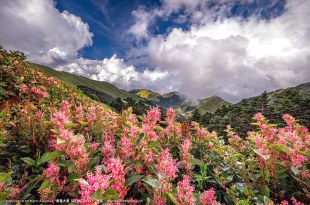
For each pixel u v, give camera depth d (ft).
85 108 30.89
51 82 40.45
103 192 8.35
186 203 9.86
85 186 8.43
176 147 18.17
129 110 20.59
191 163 14.48
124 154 13.37
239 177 16.14
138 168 12.70
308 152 14.33
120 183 9.72
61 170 13.01
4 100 25.84
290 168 14.71
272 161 14.79
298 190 15.06
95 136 20.77
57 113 12.65
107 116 24.07
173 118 18.99
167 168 11.57
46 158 11.37
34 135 17.33
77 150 11.95
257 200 12.42
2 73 29.73
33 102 27.50
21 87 28.30
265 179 14.75
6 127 18.98
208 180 14.84
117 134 19.06
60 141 11.42
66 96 41.04
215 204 10.75
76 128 20.29
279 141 16.01
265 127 17.52
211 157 17.63
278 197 14.56
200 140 19.02
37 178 11.22
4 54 36.86
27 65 40.98
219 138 22.85
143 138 13.28
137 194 12.69
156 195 10.73
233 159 17.30
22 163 15.31
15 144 17.57
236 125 188.85
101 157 15.69
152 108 14.39
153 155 14.11
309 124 119.75
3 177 10.40
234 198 12.73
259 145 15.55
